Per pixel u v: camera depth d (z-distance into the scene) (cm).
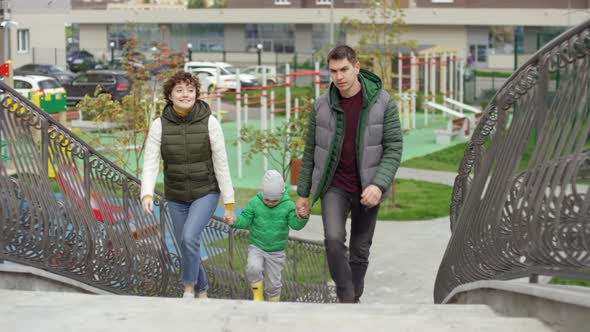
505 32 6012
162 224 762
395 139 618
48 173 613
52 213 616
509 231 489
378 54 2645
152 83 1720
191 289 653
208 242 907
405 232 1736
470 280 598
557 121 420
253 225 816
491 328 388
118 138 1698
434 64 3841
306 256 1255
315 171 634
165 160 641
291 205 807
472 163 719
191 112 632
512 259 483
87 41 6919
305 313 432
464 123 3347
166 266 769
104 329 396
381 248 1595
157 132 633
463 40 5900
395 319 405
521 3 5709
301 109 1970
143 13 6688
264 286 885
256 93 4791
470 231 598
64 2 2284
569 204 379
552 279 1177
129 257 707
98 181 670
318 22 6191
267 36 6606
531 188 446
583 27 380
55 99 2753
